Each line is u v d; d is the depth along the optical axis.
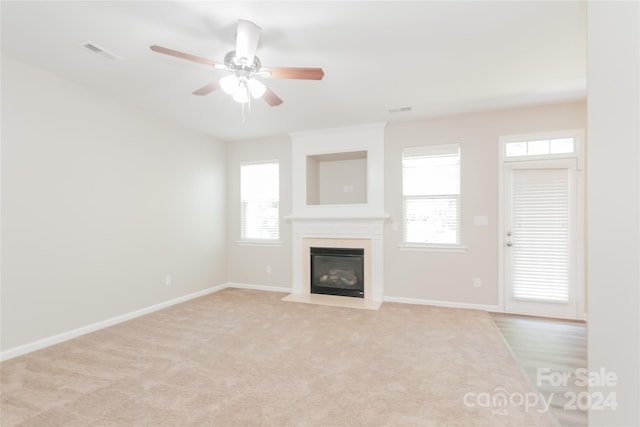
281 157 5.12
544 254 3.80
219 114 4.07
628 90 0.71
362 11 2.07
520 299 3.89
